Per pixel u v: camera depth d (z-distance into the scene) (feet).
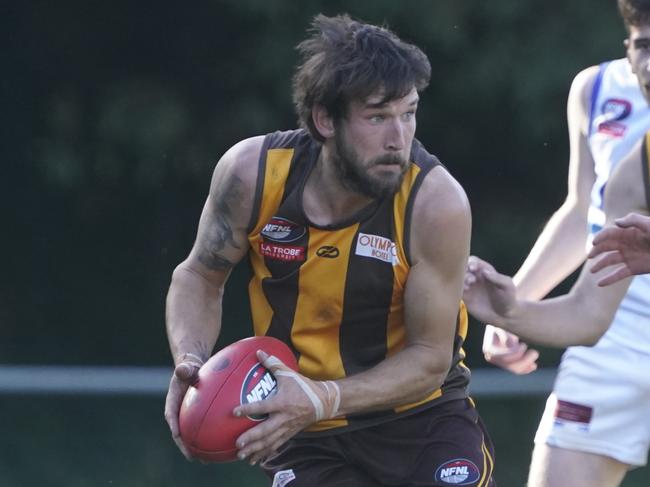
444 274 40.91
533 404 77.77
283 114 137.28
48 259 148.25
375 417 44.70
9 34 144.97
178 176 141.59
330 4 129.39
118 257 148.77
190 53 139.74
